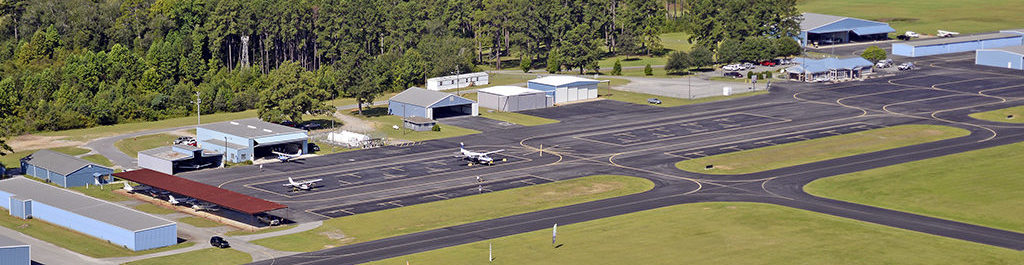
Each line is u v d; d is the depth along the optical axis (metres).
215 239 155.62
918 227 164.75
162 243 157.38
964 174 199.75
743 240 157.50
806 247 153.50
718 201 182.12
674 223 167.50
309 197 186.50
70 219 167.00
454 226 167.12
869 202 181.88
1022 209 174.88
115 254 152.88
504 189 191.75
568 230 164.00
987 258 146.75
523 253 151.00
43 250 154.38
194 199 182.75
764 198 184.50
